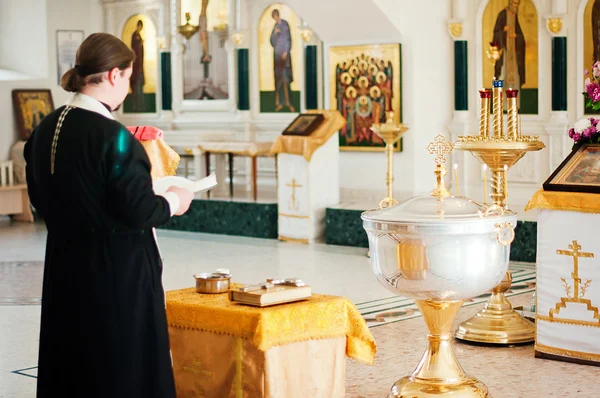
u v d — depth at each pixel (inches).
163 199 151.2
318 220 498.9
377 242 189.6
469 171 523.2
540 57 494.9
